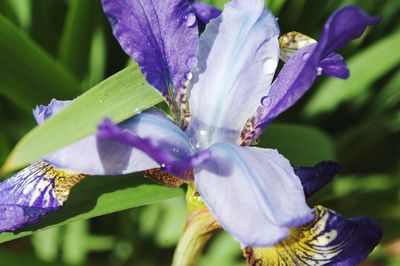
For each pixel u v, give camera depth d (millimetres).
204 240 289
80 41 376
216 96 291
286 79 277
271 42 294
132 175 308
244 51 292
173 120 288
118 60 399
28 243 407
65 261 393
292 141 350
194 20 285
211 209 264
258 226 257
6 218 281
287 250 287
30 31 388
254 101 291
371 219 290
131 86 277
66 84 346
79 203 299
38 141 258
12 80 333
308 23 397
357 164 439
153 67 275
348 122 432
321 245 287
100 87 274
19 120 406
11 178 294
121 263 417
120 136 251
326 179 301
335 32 253
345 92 403
